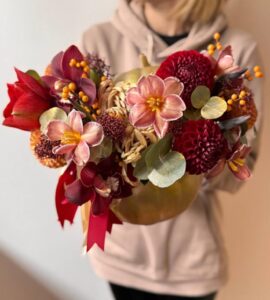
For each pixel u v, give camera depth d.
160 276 1.09
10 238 1.45
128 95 0.58
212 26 1.00
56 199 0.63
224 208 1.34
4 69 1.27
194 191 0.70
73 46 0.63
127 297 1.25
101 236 0.62
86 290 1.50
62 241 1.44
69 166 0.61
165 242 1.08
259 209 1.32
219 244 1.10
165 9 0.99
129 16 1.02
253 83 1.00
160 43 1.02
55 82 0.62
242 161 0.62
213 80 0.62
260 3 1.15
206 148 0.57
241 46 0.99
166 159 0.59
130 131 0.59
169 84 0.57
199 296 1.12
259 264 1.38
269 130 1.24
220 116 0.60
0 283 1.50
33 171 1.36
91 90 0.61
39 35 1.23
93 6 1.20
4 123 0.61
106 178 0.60
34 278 1.50
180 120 0.59
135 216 0.68
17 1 1.21
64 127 0.57
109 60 1.03
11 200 1.40
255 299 1.42
